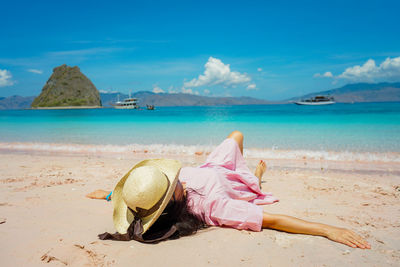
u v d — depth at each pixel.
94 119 31.56
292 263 2.15
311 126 16.55
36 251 2.32
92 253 2.32
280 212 3.37
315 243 2.48
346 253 2.29
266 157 7.73
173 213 2.86
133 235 2.57
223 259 2.23
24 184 4.83
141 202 2.43
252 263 2.17
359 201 3.81
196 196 2.93
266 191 4.40
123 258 2.26
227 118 28.17
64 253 2.29
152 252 2.37
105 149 9.64
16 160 7.55
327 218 3.15
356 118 22.64
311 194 4.19
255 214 2.75
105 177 5.46
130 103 147.38
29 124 23.22
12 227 2.84
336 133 12.59
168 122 23.97
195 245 2.49
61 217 3.19
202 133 14.12
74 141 11.92
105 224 3.01
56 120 29.81
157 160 2.88
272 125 18.00
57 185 4.79
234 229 2.83
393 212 3.34
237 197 3.37
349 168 6.30
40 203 3.72
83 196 4.09
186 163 7.18
